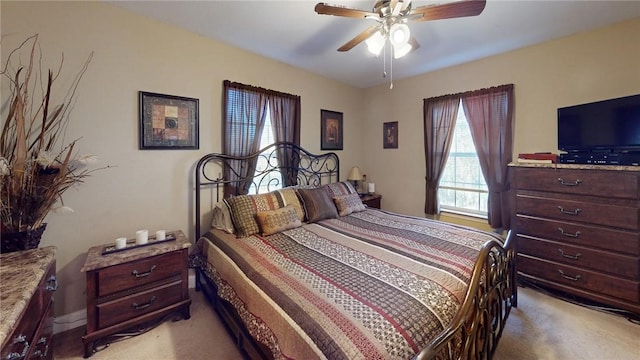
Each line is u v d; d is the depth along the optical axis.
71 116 2.10
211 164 2.85
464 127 3.54
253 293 1.62
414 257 1.85
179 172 2.66
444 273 1.61
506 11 2.22
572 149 2.54
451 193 3.71
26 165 1.73
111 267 1.90
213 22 2.47
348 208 3.17
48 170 1.80
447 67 3.54
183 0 2.16
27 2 1.94
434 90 3.71
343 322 1.17
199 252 2.56
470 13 1.67
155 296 2.09
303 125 3.70
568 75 2.69
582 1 2.08
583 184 2.29
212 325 2.18
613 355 1.82
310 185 3.64
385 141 4.29
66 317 2.13
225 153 2.91
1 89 1.87
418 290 1.42
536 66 2.88
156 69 2.48
